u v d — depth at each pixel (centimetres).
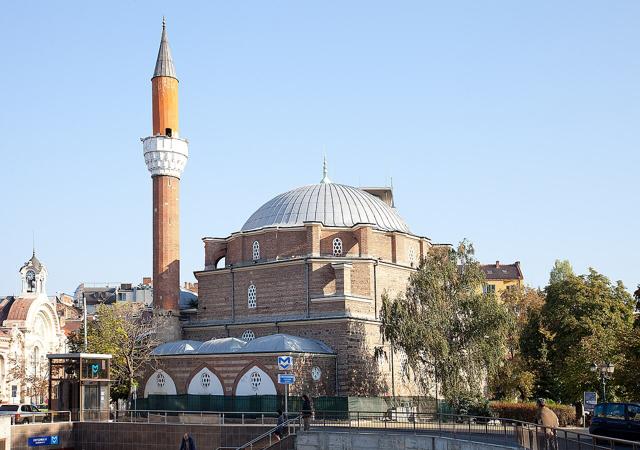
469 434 4272
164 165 8375
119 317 8056
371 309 7606
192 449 4728
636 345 5850
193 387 7225
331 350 7256
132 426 5959
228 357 7044
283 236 7925
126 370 7738
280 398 6638
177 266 8388
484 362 6575
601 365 6444
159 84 8581
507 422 4338
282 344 6831
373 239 7875
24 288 9844
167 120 8556
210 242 8462
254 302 7944
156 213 8369
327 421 5453
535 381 8069
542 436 3105
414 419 4766
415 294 6806
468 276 6800
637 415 4109
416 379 6906
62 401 6372
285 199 8419
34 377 8556
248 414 6644
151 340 7800
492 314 6581
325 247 7838
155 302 8281
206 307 8288
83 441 6100
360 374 7244
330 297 7444
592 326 7744
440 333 6506
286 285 7750
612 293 8294
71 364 6512
